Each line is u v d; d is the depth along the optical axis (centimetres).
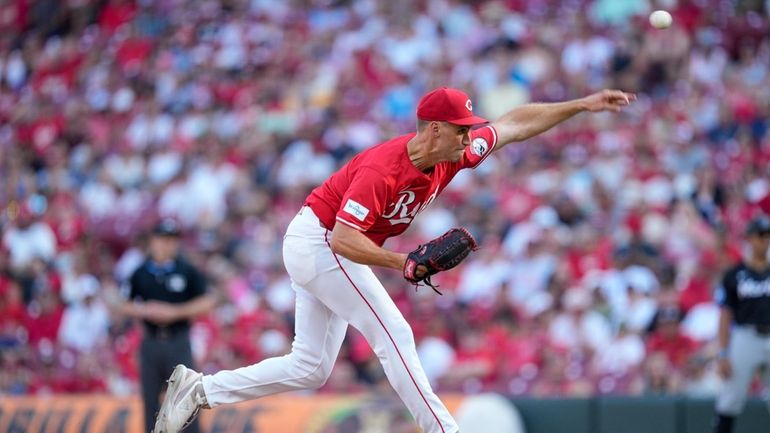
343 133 5684
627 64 5791
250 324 4203
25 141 6519
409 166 1878
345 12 6762
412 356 1975
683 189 4722
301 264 1975
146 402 3189
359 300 1966
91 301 4497
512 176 5016
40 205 5791
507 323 4028
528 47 5997
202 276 3262
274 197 5412
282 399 3406
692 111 5388
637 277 4028
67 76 7062
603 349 3812
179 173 5588
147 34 7119
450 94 1858
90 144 6238
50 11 7675
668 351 3753
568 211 4688
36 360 4341
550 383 3753
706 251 4291
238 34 6769
